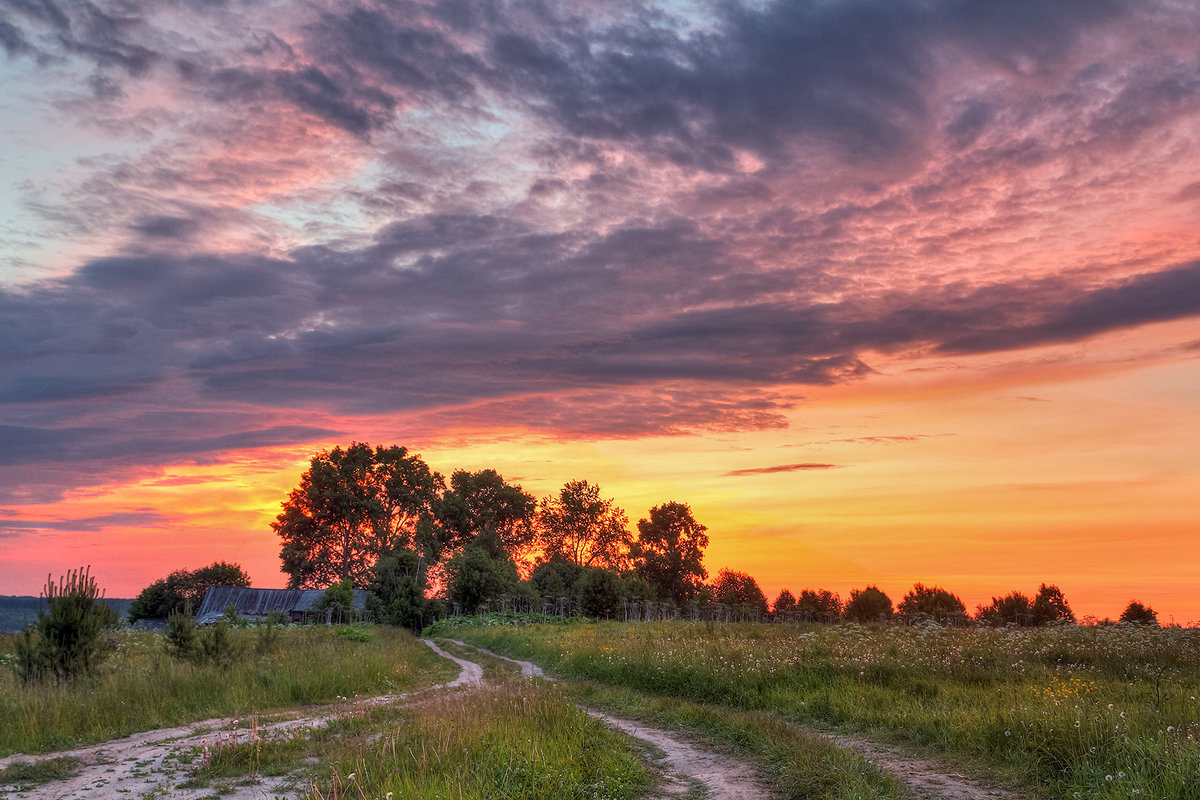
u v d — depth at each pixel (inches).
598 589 2645.2
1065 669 639.8
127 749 446.6
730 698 625.6
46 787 363.6
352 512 3491.6
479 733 418.6
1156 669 627.5
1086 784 324.5
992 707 458.3
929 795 333.4
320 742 455.2
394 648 1211.2
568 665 965.8
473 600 2842.0
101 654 661.9
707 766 403.5
